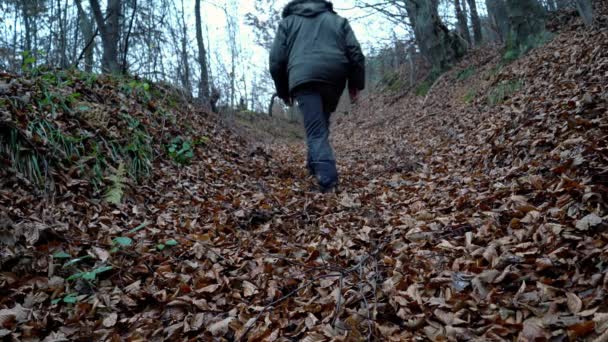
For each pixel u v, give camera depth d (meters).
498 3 10.48
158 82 7.34
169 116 5.30
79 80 4.85
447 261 2.03
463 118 7.09
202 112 7.38
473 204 2.70
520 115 4.29
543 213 2.14
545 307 1.49
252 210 3.27
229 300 2.04
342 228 2.90
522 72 6.92
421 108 11.51
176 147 4.57
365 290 1.91
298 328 1.75
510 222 2.16
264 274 2.22
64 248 2.33
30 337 1.74
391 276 1.99
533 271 1.72
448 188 3.28
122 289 2.10
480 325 1.54
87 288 2.08
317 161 3.77
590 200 2.03
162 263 2.35
